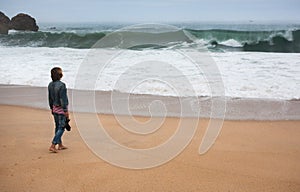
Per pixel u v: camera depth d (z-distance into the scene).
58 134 5.40
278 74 12.03
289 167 4.93
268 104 8.88
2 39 25.81
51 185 4.24
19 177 4.46
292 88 10.37
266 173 4.70
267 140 6.25
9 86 11.09
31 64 14.29
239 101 9.09
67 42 23.56
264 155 5.43
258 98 9.37
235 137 6.39
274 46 21.88
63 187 4.19
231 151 5.59
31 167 4.79
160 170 4.72
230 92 9.84
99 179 4.41
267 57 15.42
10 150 5.52
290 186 4.29
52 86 5.30
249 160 5.20
